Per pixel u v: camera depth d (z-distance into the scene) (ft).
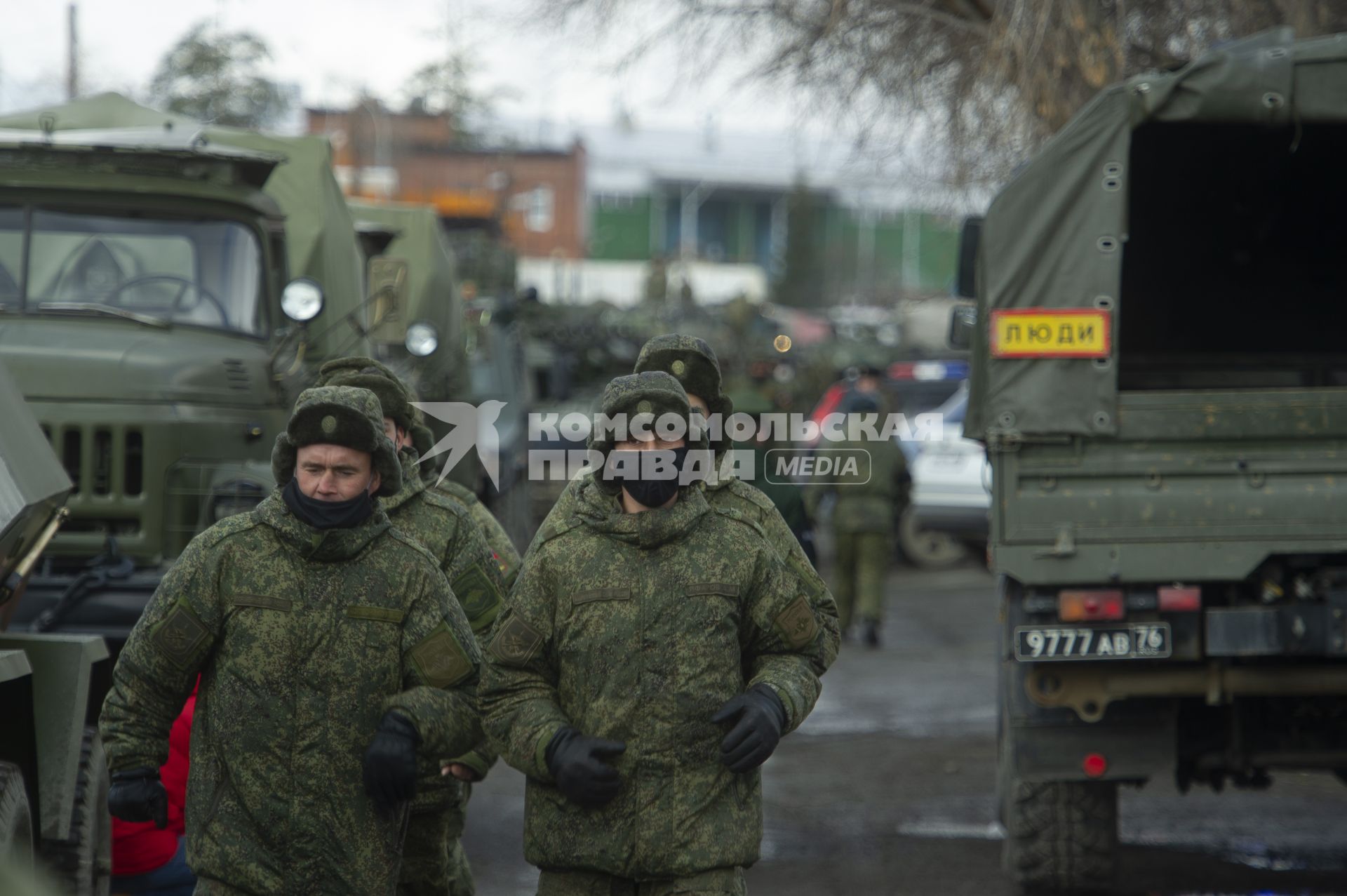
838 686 138.51
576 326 257.75
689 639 43.57
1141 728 72.43
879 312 456.04
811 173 174.60
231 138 109.40
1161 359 120.88
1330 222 113.09
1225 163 106.11
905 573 220.64
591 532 44.55
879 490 157.58
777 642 45.57
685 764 43.37
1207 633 69.41
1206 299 120.26
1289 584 71.67
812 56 147.95
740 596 44.45
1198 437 70.85
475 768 48.67
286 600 43.27
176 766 59.98
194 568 43.42
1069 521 70.85
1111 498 70.79
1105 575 70.33
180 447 82.74
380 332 98.12
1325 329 120.67
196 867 43.11
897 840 87.35
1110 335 71.36
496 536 60.44
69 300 91.35
